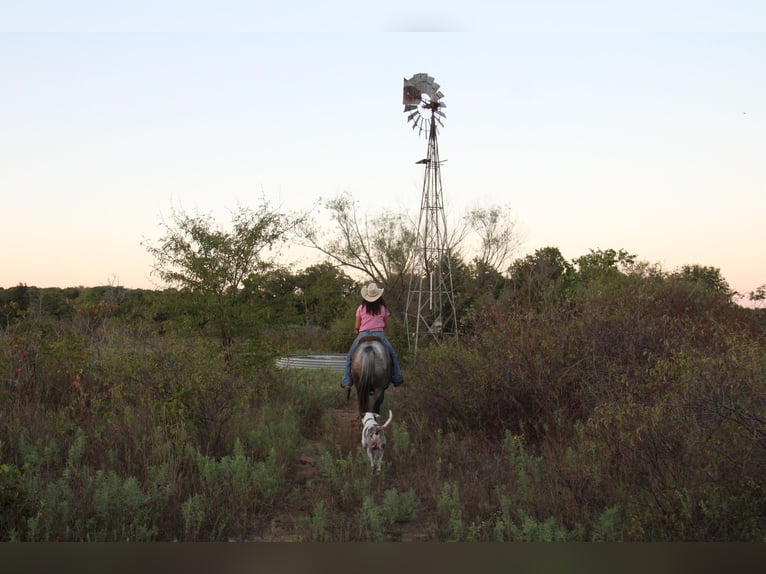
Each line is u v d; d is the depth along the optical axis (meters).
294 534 6.51
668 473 6.29
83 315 13.79
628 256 21.62
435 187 26.06
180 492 7.11
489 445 9.41
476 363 10.52
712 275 16.80
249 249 13.66
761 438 5.62
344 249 33.47
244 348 13.24
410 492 7.38
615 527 5.89
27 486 6.47
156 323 13.26
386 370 10.33
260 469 7.85
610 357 9.52
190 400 9.23
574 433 8.88
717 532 5.46
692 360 6.74
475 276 31.52
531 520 6.04
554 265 22.27
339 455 9.51
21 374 10.90
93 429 8.84
